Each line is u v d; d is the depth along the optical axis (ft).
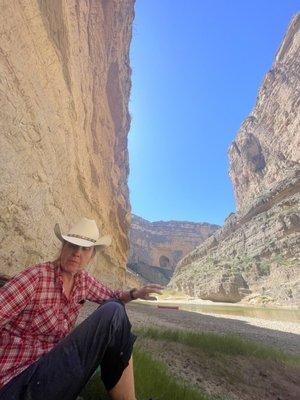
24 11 38.40
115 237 118.11
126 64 143.02
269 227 280.51
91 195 80.59
